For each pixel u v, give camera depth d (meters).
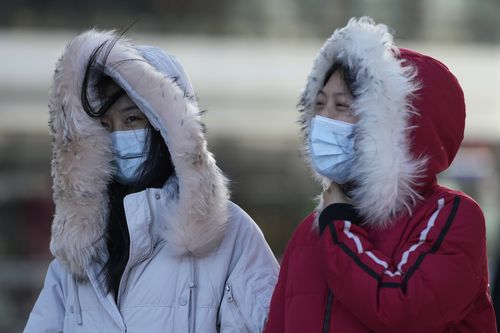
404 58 6.37
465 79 21.92
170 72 7.41
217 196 7.01
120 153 7.29
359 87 6.19
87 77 7.08
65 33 20.27
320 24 21.66
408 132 6.18
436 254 5.88
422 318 5.75
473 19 22.55
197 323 7.03
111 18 20.64
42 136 19.88
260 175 21.25
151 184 7.28
